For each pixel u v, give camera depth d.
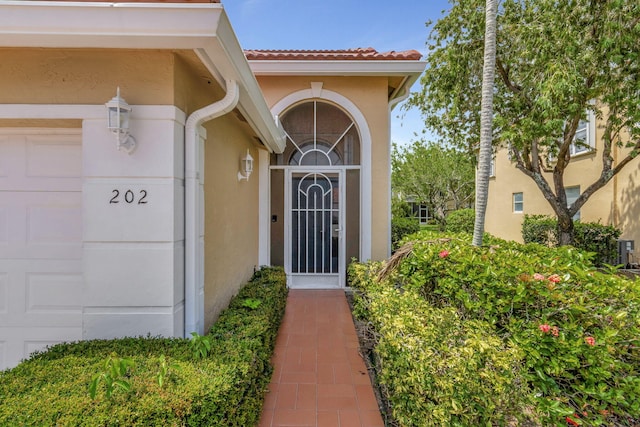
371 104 6.90
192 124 2.94
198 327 3.01
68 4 2.19
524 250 4.79
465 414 1.98
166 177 2.72
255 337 2.96
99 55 2.69
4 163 2.88
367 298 4.49
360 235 7.00
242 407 2.26
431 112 8.86
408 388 2.32
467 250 3.71
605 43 5.37
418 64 6.41
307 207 7.19
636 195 7.98
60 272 2.90
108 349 2.44
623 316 2.63
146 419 1.77
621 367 2.54
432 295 3.73
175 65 2.74
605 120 8.54
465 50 7.25
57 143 2.90
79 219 2.90
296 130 7.23
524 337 2.68
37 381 2.01
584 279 3.11
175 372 2.15
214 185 3.73
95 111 2.69
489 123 4.11
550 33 5.94
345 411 2.93
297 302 6.16
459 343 2.46
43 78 2.68
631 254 7.83
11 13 2.20
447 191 18.31
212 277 3.66
